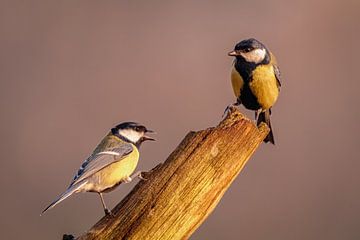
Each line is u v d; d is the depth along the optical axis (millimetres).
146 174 7172
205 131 7164
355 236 13656
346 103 16516
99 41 18266
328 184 14461
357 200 14180
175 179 7016
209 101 16719
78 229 13477
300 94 16922
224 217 13734
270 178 14477
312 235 13719
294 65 17641
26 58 17641
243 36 18250
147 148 15055
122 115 16547
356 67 17453
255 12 18750
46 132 15852
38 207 14148
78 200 13719
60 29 18391
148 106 16719
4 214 13867
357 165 14938
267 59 8961
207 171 7055
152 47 18156
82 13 18219
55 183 14758
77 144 15680
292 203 14086
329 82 17219
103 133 16156
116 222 6961
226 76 17266
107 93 17000
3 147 15352
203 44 18125
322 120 16047
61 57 17812
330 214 13984
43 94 16844
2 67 17375
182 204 6992
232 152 7125
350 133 15625
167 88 17016
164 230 6949
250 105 9195
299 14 18453
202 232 13500
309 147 15242
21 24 18328
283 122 15945
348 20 18172
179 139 15914
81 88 17016
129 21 18328
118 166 8117
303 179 14516
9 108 16391
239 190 14211
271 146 14875
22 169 14945
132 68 17609
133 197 7027
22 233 13570
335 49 17828
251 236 13586
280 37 18094
